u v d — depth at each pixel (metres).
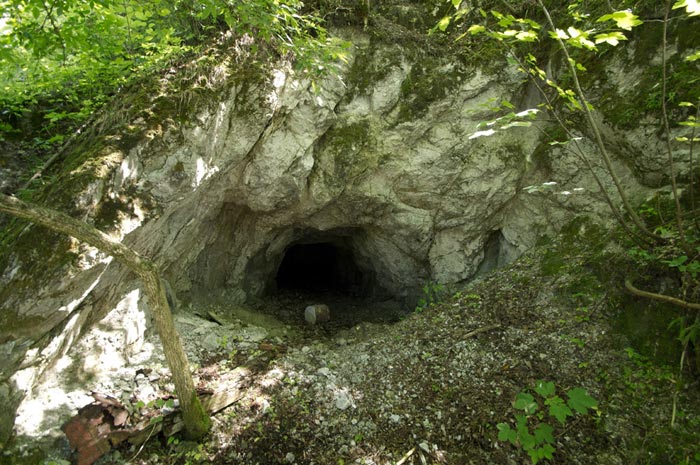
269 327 4.80
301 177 4.46
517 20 2.18
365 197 4.84
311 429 3.06
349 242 6.66
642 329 3.09
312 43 3.34
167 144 3.38
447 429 2.94
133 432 2.80
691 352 2.81
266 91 3.80
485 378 3.24
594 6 4.02
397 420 3.06
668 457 2.49
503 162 4.57
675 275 3.03
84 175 2.97
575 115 4.04
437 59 4.54
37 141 4.07
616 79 3.76
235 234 5.10
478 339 3.62
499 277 4.37
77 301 3.05
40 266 2.78
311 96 4.13
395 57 4.49
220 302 4.98
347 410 3.19
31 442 2.68
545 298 3.73
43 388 2.98
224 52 3.78
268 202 4.59
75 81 4.38
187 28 3.84
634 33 3.68
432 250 5.31
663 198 3.46
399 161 4.68
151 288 2.42
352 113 4.53
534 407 2.22
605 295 3.39
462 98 4.52
